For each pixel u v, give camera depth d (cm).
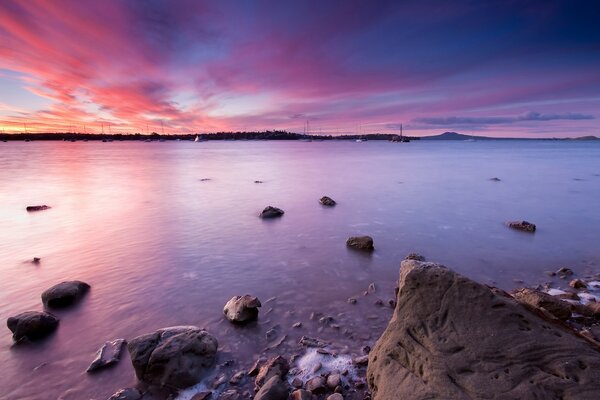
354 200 2406
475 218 1838
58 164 5591
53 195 2622
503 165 5384
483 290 543
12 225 1733
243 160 6806
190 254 1291
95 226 1712
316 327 777
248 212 2031
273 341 725
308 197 2530
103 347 711
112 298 941
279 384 555
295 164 5756
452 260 1202
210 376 618
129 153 9619
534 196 2509
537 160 6606
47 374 644
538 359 448
